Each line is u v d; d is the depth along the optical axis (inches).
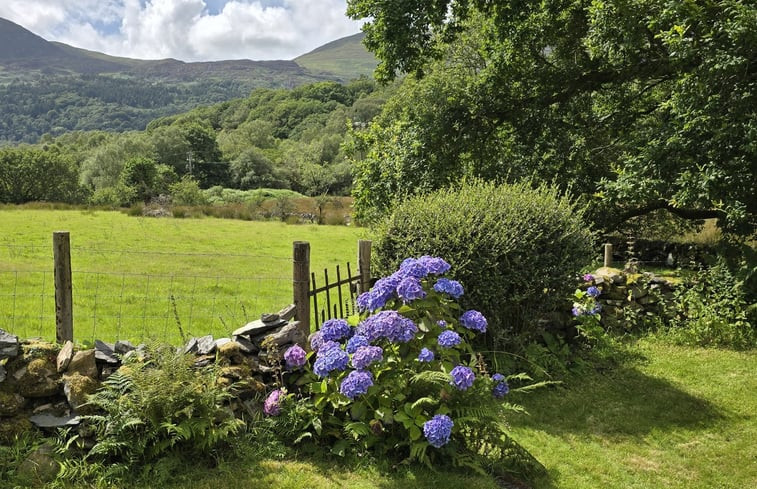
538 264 249.8
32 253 647.8
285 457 165.0
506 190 273.4
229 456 161.2
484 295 243.4
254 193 2628.0
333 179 2910.9
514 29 495.2
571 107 537.0
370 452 165.8
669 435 205.8
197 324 353.4
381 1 476.1
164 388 154.0
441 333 169.8
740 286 319.9
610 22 401.7
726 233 362.6
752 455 191.8
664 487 169.9
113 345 175.9
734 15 334.0
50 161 2373.3
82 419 153.3
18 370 157.0
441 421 148.5
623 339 315.9
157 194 2235.5
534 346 259.0
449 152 485.1
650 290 334.3
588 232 271.1
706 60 336.2
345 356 159.3
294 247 216.7
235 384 171.0
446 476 159.0
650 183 361.4
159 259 652.7
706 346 307.4
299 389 180.7
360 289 252.4
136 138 3361.2
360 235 1027.9
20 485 140.3
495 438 168.2
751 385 253.6
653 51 431.2
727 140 335.9
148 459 153.9
